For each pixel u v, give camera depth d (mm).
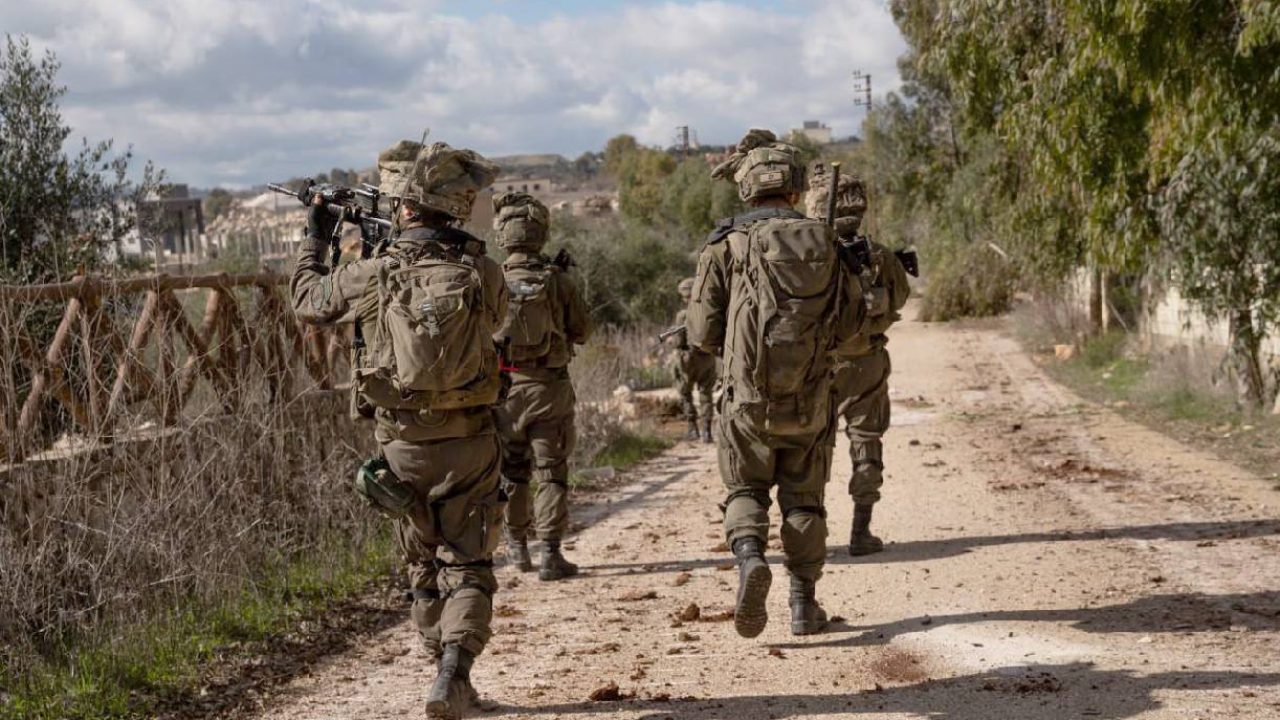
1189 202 12047
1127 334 21000
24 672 4863
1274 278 11961
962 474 10188
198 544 6000
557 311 6875
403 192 4254
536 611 6258
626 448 13172
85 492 5422
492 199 6957
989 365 22266
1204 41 10281
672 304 30094
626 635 5621
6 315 5414
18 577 4984
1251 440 11047
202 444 6430
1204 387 14117
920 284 45750
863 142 46594
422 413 4109
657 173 95562
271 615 5980
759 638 5414
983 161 28844
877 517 8359
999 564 6621
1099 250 13727
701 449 13695
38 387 5602
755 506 4898
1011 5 12648
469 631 4113
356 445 8398
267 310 7527
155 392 6293
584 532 8656
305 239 4531
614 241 30516
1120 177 12539
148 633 5402
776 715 4285
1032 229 19734
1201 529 7316
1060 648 4918
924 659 4910
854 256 4973
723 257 4965
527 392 6914
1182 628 5121
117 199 10648
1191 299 13188
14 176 9883
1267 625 5094
